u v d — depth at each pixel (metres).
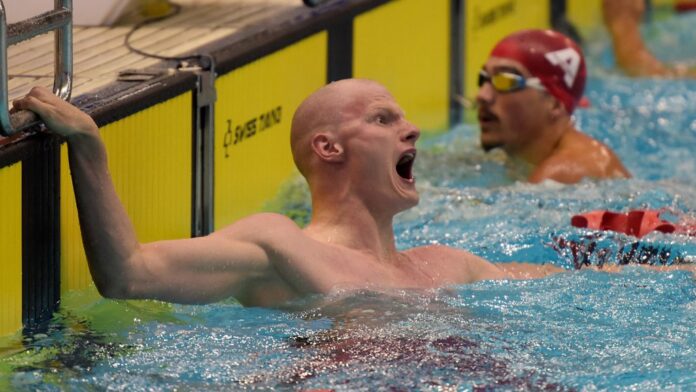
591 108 17.47
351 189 9.42
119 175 9.86
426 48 16.33
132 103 9.95
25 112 8.12
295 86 13.17
